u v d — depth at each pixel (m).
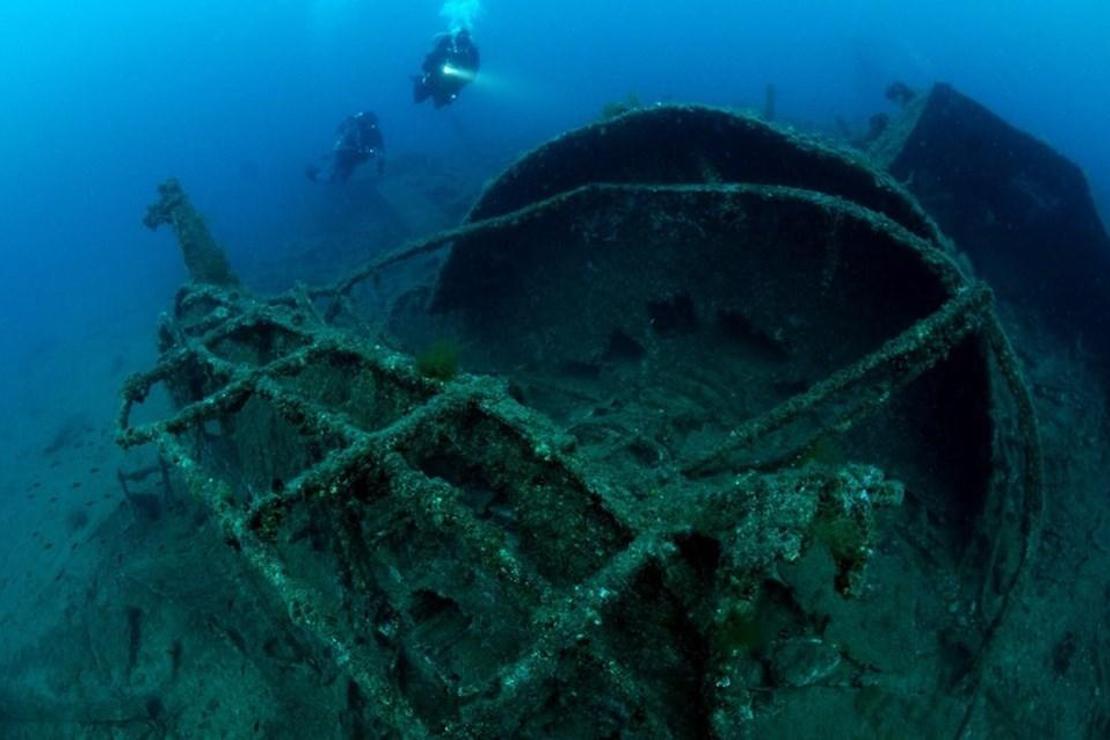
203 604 5.73
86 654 6.28
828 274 5.91
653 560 2.70
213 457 6.28
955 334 4.51
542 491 3.34
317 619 2.80
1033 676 4.76
